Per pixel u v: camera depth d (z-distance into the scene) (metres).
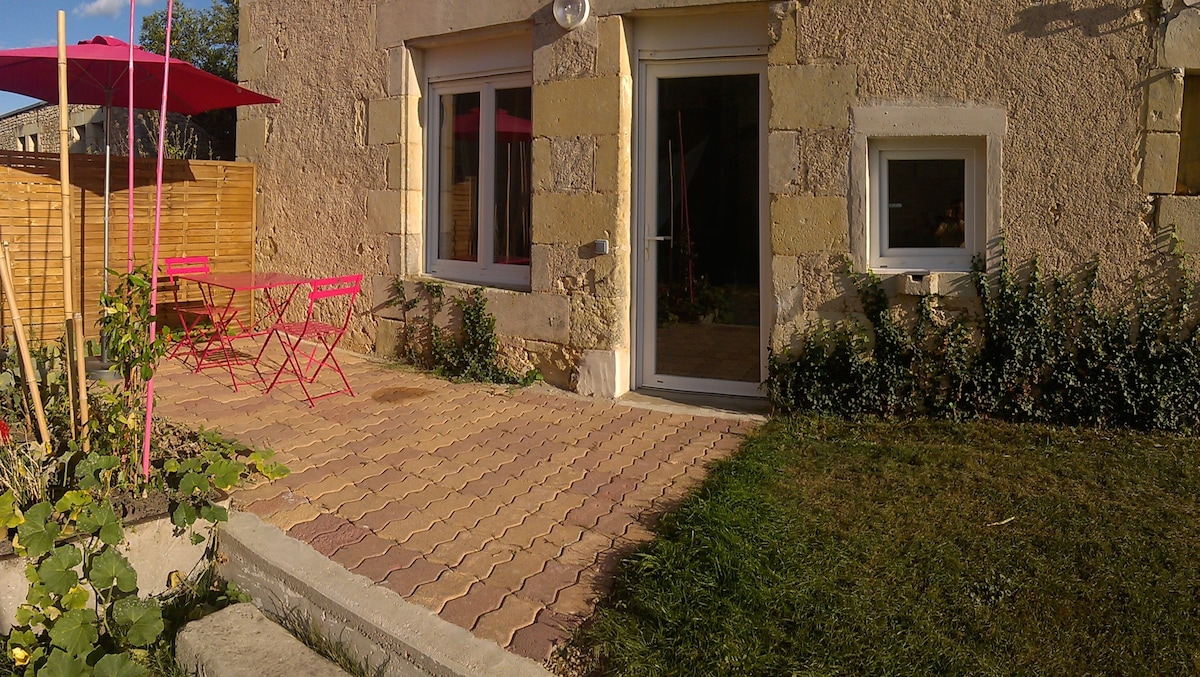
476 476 4.65
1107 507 4.02
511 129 6.95
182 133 13.98
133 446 4.01
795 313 5.68
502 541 3.86
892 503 4.11
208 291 7.71
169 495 3.95
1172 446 4.81
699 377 6.29
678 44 6.09
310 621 3.48
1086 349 5.13
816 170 5.57
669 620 3.12
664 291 6.34
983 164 5.35
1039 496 4.15
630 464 4.86
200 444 4.60
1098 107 5.04
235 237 8.21
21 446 4.01
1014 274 5.25
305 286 7.96
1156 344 5.02
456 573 3.56
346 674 3.10
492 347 6.76
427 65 7.33
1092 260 5.11
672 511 4.12
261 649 3.22
